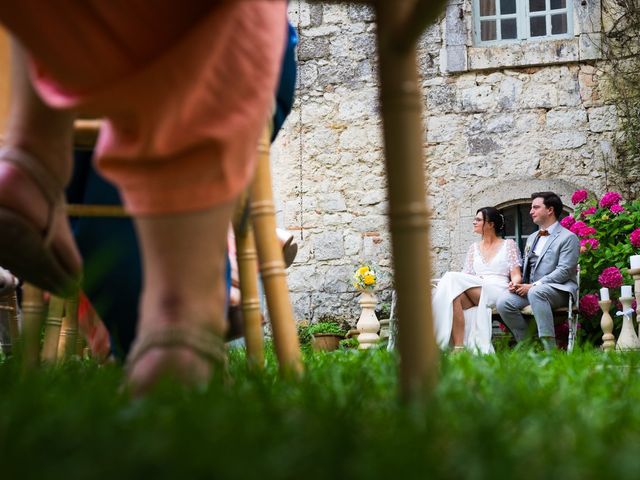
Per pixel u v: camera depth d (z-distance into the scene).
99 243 2.35
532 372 2.08
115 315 2.43
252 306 2.29
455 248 11.10
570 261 8.55
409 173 1.39
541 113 11.10
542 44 11.09
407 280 1.39
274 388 1.73
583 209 10.59
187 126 1.35
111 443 1.01
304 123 11.50
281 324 2.11
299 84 11.55
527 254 8.82
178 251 1.42
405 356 1.39
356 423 1.15
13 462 0.92
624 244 9.77
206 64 1.33
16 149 1.72
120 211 2.30
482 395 1.61
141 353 1.45
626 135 10.84
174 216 1.41
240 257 2.29
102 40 1.31
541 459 0.99
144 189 1.40
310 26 11.59
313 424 1.14
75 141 2.26
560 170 11.02
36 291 2.45
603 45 10.99
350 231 11.31
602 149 10.95
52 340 2.89
